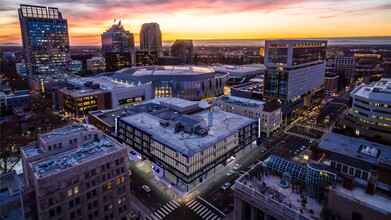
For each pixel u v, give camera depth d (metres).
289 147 158.00
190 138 122.50
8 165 131.12
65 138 87.19
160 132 130.62
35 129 172.00
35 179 68.94
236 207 69.38
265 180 70.19
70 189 73.56
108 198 83.19
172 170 116.00
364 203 50.62
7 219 72.06
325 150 126.62
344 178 56.41
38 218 75.19
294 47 196.25
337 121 187.00
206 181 119.00
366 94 160.50
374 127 148.00
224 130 134.50
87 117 194.38
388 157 114.81
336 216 54.41
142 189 112.50
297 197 62.66
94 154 82.62
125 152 86.00
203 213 97.69
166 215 96.50
